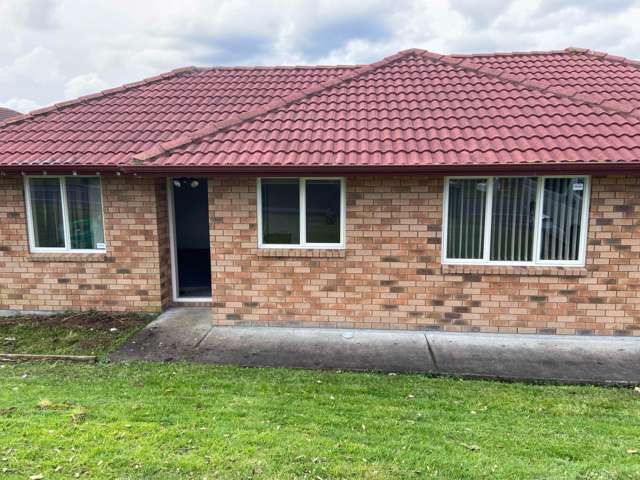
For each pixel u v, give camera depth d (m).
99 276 8.38
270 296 7.62
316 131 7.66
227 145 7.38
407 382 5.67
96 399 5.08
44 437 4.21
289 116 8.26
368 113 8.23
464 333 7.39
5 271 8.44
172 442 4.16
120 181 8.10
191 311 8.59
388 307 7.48
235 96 10.01
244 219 7.50
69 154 7.72
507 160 6.40
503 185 7.20
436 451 4.08
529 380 5.75
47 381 5.64
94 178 8.30
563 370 6.04
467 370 6.03
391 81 9.45
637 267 7.04
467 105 8.14
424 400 5.16
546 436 4.39
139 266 8.32
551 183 7.12
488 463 3.90
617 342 7.06
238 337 7.25
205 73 11.62
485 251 7.34
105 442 4.14
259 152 7.07
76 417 4.60
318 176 6.94
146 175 6.98
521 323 7.30
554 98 8.12
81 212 8.41
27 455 3.92
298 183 7.45
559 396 5.32
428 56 10.34
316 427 4.48
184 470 3.75
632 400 5.24
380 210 7.29
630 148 6.51
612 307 7.15
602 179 6.89
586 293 7.16
